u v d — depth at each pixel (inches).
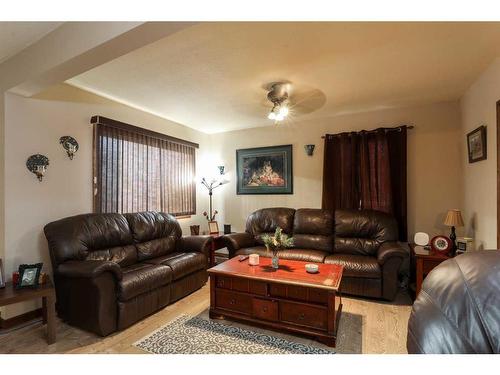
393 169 143.3
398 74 103.3
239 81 108.9
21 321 96.1
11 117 95.1
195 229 173.3
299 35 76.2
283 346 81.3
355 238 138.0
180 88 116.3
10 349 80.2
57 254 94.9
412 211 143.2
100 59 71.0
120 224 118.8
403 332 89.5
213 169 201.9
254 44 81.1
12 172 95.3
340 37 77.3
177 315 103.4
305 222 149.7
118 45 64.4
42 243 103.7
